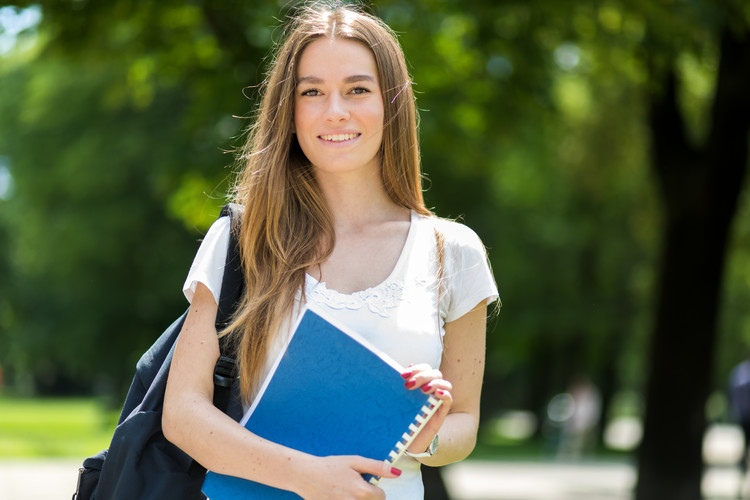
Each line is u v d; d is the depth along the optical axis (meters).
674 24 9.45
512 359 41.00
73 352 28.50
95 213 25.12
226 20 9.97
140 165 23.72
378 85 2.64
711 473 22.38
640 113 16.86
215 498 2.41
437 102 11.23
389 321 2.49
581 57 12.66
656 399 12.60
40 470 16.80
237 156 2.93
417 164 2.74
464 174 17.75
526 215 26.84
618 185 21.36
